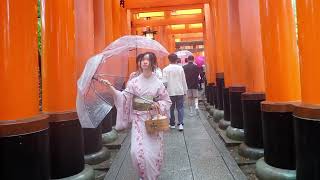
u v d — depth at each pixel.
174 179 4.94
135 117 4.23
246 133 6.09
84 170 4.99
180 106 8.74
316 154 3.39
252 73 6.18
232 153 6.30
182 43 35.47
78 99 3.77
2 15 3.18
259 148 5.86
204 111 12.77
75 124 4.84
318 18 3.32
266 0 4.80
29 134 3.33
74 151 4.82
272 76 4.80
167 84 8.70
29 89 3.43
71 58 4.89
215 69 12.64
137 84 4.25
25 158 3.31
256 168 4.95
